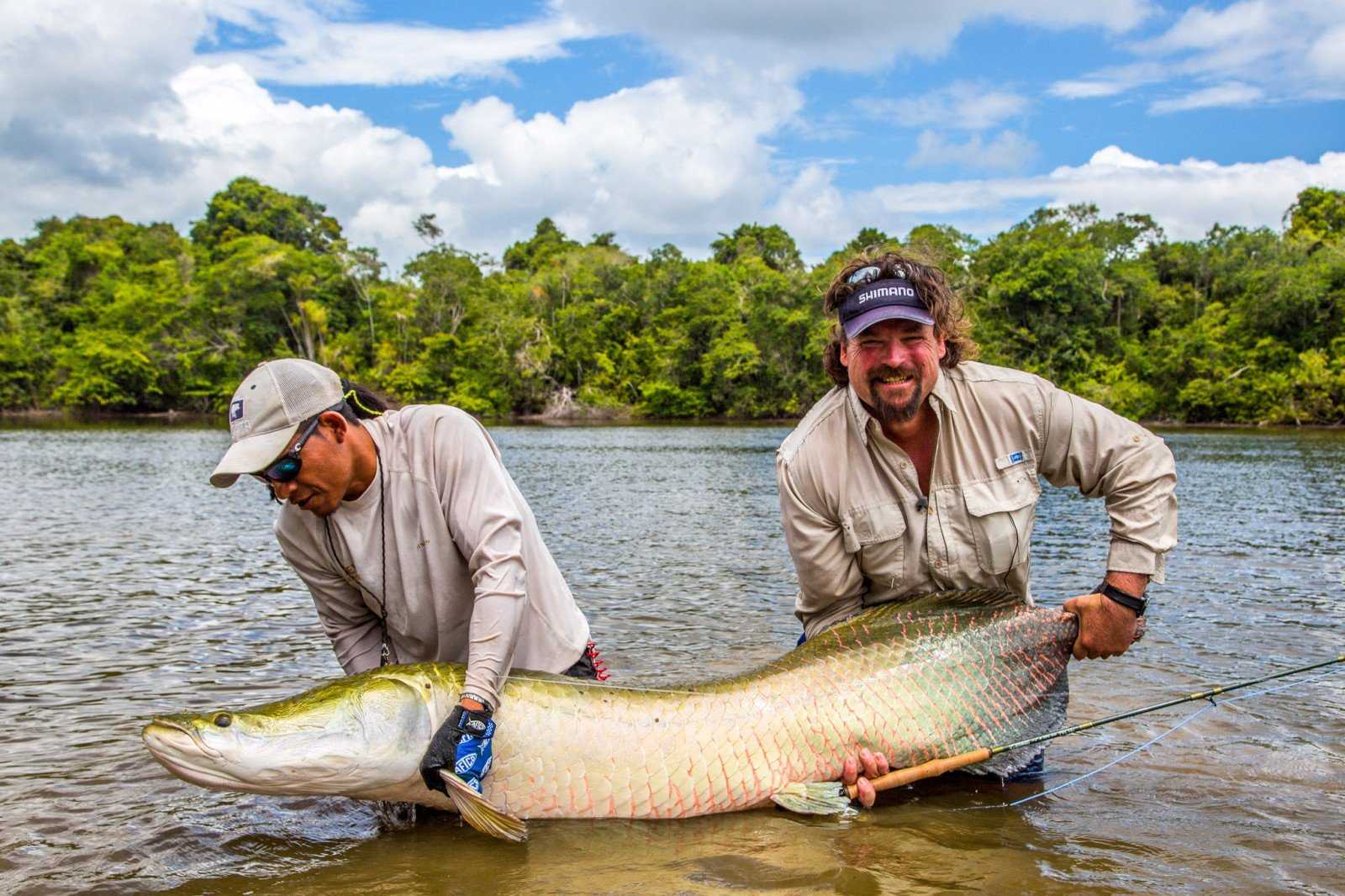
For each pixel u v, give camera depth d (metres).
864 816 3.71
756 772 3.75
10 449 37.38
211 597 8.44
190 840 3.51
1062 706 4.22
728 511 15.87
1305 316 61.44
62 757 4.37
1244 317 63.84
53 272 104.50
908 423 3.89
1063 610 4.17
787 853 3.34
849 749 3.87
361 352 90.19
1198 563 9.71
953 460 4.06
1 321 88.00
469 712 3.34
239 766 3.29
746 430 62.69
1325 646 6.18
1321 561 9.88
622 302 93.75
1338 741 4.48
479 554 3.50
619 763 3.62
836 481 4.10
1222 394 58.81
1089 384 65.44
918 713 3.97
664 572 9.77
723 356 76.81
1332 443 37.41
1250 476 22.09
